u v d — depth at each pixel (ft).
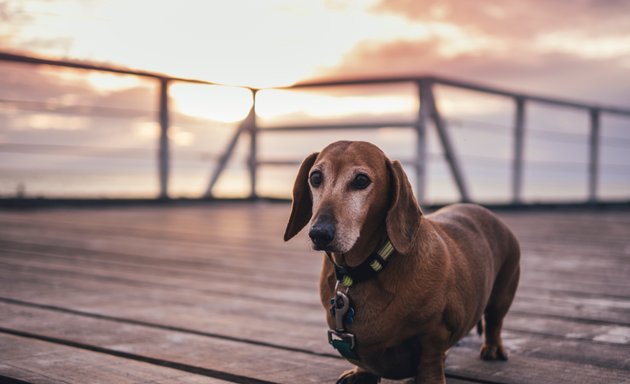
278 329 9.14
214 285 12.29
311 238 5.66
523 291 11.68
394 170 6.15
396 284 5.99
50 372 7.09
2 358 7.59
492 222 7.80
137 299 11.00
